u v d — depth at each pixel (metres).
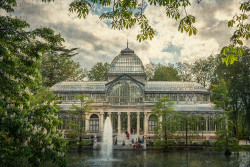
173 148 73.44
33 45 20.11
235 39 13.66
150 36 16.97
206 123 85.56
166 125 70.50
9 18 20.00
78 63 122.00
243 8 13.41
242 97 79.62
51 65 111.44
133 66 104.50
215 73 99.62
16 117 18.64
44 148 20.75
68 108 89.69
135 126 102.62
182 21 14.92
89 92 100.19
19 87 20.39
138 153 65.38
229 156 60.47
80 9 16.88
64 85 102.62
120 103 91.56
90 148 73.50
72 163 51.53
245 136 92.69
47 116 21.36
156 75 134.50
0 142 19.97
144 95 97.50
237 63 86.06
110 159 56.22
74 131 81.38
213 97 112.88
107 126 90.44
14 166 30.00
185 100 99.12
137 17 16.59
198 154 63.59
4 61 19.47
